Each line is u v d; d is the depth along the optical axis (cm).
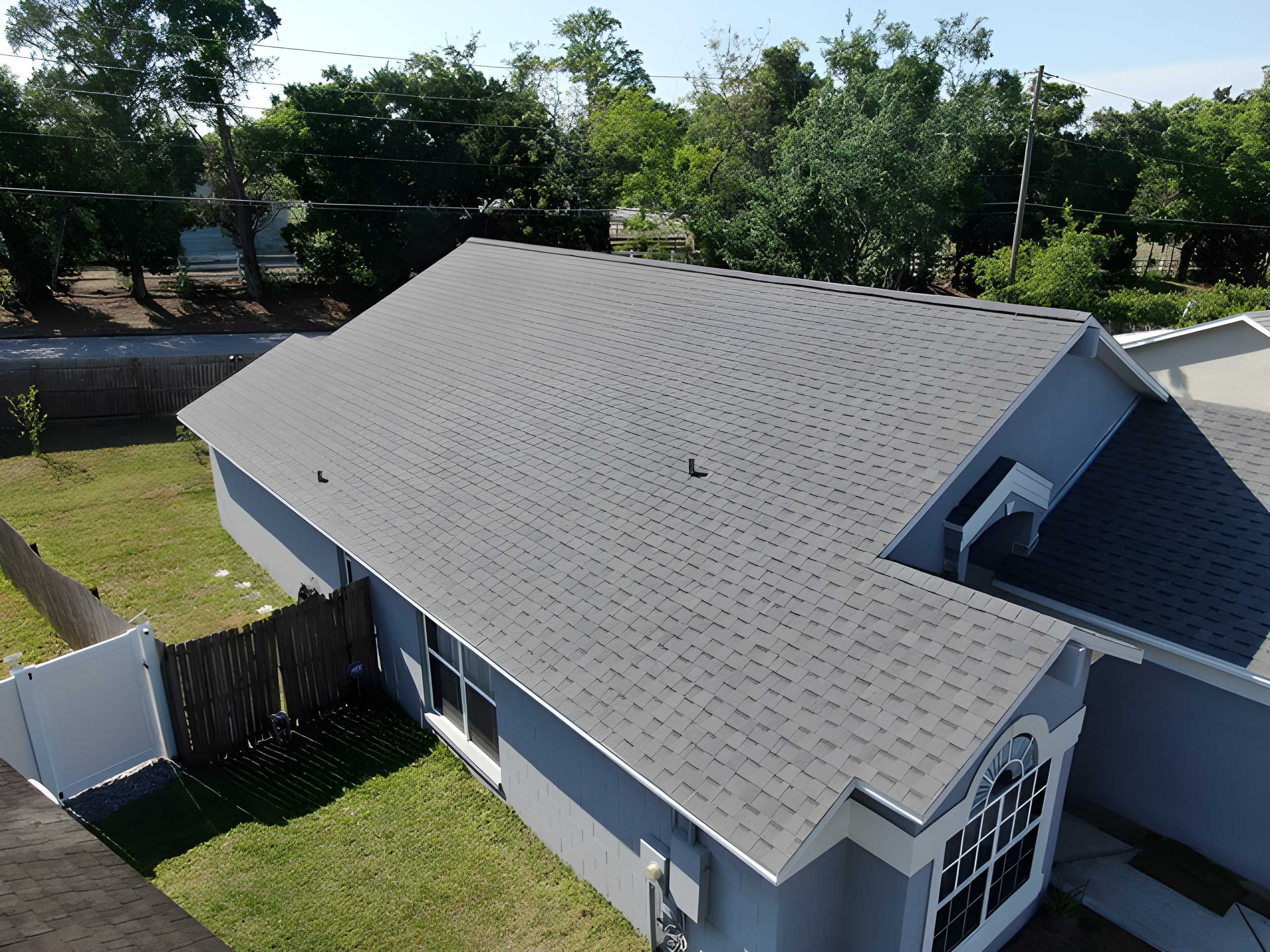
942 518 900
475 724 1068
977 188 5119
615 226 6838
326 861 920
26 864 565
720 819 621
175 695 1038
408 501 1149
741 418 1083
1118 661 969
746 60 6119
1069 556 1027
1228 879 912
